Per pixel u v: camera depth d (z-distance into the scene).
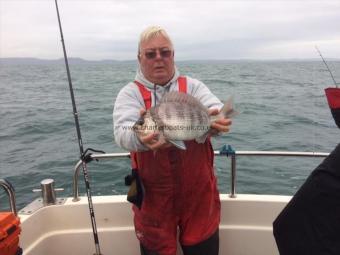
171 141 2.04
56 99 22.06
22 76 57.53
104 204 3.00
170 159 2.22
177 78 2.39
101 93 24.34
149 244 2.39
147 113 2.02
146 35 2.26
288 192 6.02
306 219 1.55
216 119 2.15
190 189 2.30
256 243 3.00
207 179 2.36
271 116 13.98
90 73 62.16
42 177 7.23
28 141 10.69
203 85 2.48
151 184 2.29
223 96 20.69
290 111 15.34
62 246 2.99
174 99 2.07
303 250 1.56
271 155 2.93
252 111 15.24
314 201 1.52
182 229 2.43
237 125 12.02
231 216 3.02
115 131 2.23
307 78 40.00
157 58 2.25
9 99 22.94
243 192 6.01
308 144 9.41
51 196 3.02
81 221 3.01
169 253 2.37
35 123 13.40
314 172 1.55
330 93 1.54
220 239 3.01
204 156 2.34
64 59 3.17
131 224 3.02
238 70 66.69
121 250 3.01
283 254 1.67
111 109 16.11
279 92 23.23
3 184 2.51
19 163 8.28
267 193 6.00
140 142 2.09
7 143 10.53
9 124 13.46
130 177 2.33
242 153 2.93
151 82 2.32
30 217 2.81
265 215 3.00
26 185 6.89
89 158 2.88
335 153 1.52
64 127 12.51
